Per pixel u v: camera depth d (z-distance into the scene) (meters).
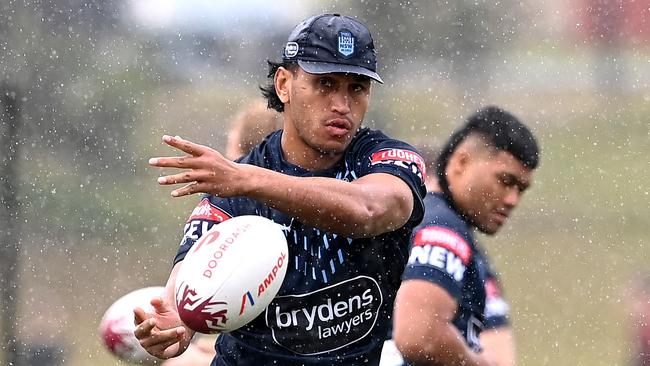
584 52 45.97
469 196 17.72
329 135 14.42
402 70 44.19
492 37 45.09
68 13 37.31
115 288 30.64
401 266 15.09
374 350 15.13
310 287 14.57
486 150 17.69
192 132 39.47
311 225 13.55
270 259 13.84
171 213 35.44
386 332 15.27
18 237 30.45
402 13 44.22
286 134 14.98
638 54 46.25
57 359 26.22
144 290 19.72
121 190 35.94
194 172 12.86
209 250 13.86
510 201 17.94
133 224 34.12
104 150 37.31
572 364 25.94
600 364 25.61
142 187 36.44
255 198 13.13
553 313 29.06
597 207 38.59
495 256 33.75
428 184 18.62
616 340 26.83
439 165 17.98
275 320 14.71
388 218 13.94
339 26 14.41
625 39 46.03
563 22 46.53
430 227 17.52
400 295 17.16
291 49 14.59
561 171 41.94
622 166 41.94
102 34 38.59
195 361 19.92
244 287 13.64
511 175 17.69
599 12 45.38
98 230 33.56
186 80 40.53
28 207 33.09
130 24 39.53
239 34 41.56
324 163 14.86
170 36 40.62
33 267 30.83
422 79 44.31
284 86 14.90
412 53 44.34
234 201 14.95
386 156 14.63
